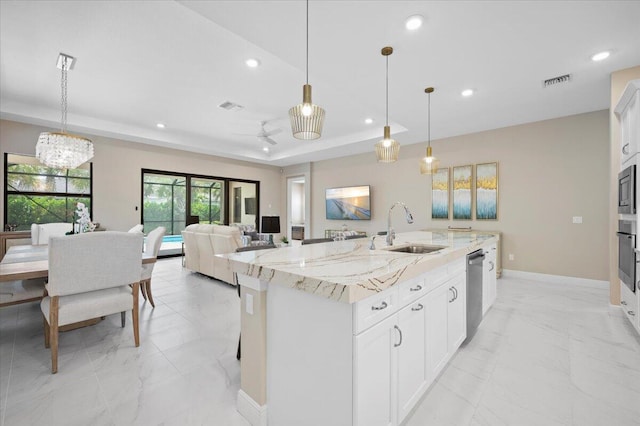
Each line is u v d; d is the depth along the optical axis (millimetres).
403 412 1455
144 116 4996
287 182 8805
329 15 2131
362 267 1433
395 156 2947
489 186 4938
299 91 3928
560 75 3062
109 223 5719
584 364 2109
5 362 2129
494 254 3320
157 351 2299
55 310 2012
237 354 2211
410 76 3086
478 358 2203
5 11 2373
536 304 3412
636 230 2463
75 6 2320
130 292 2402
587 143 4125
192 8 2043
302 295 1336
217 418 1568
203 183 7340
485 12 2117
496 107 3947
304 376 1330
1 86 3816
